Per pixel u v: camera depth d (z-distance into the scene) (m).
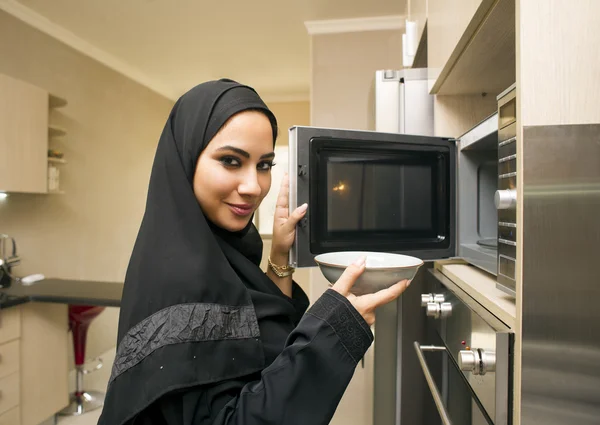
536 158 0.43
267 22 2.39
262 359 0.54
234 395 0.51
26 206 2.24
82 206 2.70
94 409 2.15
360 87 2.27
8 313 1.69
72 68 2.60
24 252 2.23
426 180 0.78
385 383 1.13
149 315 0.50
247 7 2.19
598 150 0.42
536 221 0.43
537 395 0.42
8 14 2.12
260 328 0.59
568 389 0.42
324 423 0.46
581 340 0.42
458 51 0.71
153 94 3.68
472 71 0.82
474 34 0.64
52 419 1.98
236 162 0.56
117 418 0.45
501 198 0.47
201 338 0.49
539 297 0.42
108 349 2.98
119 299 1.70
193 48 2.83
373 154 0.73
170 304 0.50
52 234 2.43
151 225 0.57
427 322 1.05
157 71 3.35
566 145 0.42
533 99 0.42
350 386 1.53
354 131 0.70
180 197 0.58
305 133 0.67
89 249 2.77
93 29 2.49
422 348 0.72
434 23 0.92
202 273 0.52
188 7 2.21
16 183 1.86
